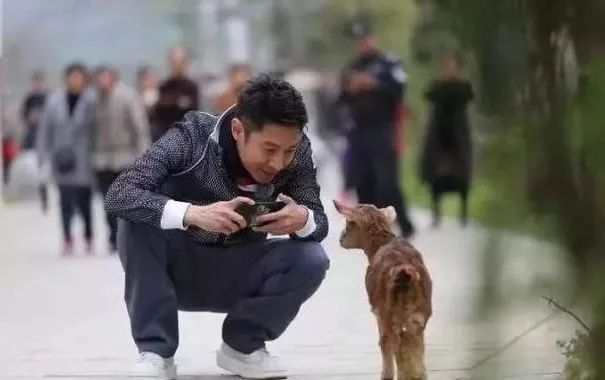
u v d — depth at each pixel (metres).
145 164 8.57
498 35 3.58
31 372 10.25
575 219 3.62
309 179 8.88
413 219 26.77
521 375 3.95
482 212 3.77
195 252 8.82
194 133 8.71
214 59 75.00
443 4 3.59
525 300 3.77
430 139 22.16
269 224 8.28
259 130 8.13
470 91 3.65
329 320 13.24
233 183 8.69
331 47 56.31
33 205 35.56
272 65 70.06
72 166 21.97
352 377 9.73
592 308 3.67
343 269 18.67
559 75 3.59
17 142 36.88
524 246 3.73
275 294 8.87
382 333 7.62
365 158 23.19
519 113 3.62
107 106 21.81
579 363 3.94
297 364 10.45
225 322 9.22
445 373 6.88
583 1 3.53
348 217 8.14
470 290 3.94
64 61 70.12
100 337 12.29
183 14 75.06
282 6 69.00
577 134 3.57
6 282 17.75
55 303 15.23
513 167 3.66
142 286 8.78
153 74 28.95
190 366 10.33
